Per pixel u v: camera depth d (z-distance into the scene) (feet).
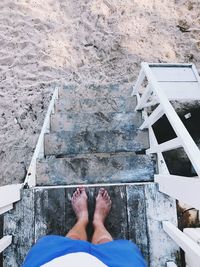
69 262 3.54
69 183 6.98
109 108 9.72
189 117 9.02
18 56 11.01
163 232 5.76
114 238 5.78
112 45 11.37
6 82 10.50
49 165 7.09
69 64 11.08
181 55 11.12
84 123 8.84
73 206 5.88
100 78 10.90
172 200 5.94
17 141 9.56
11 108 10.02
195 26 11.53
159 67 8.30
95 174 6.99
